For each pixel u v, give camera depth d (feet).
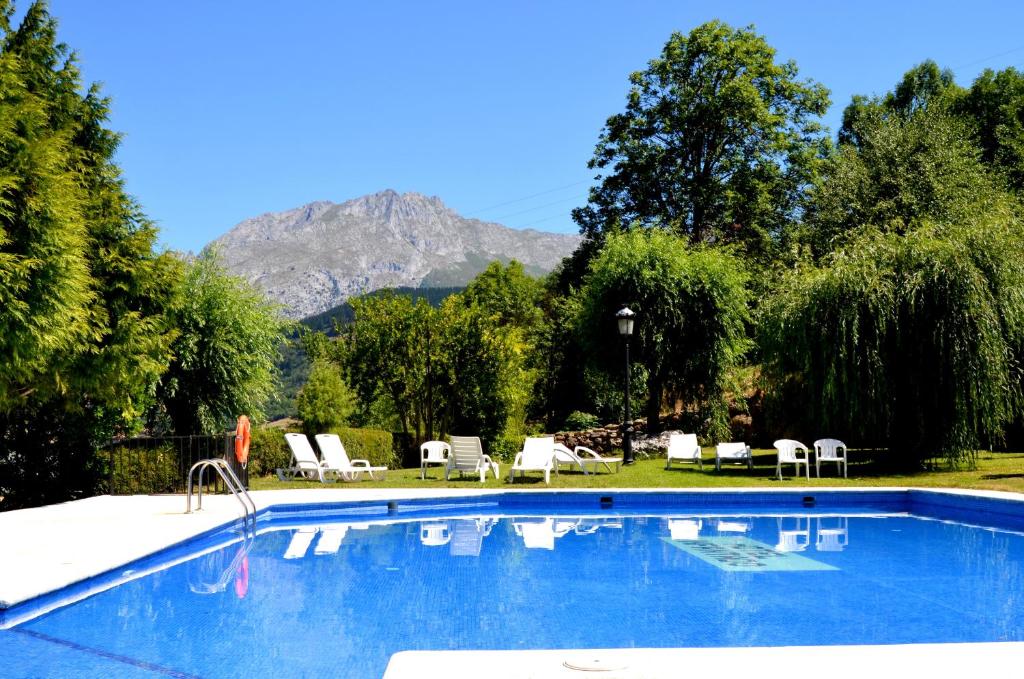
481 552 30.48
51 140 36.29
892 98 136.05
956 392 48.85
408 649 17.37
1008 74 119.14
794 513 42.29
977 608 21.38
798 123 109.70
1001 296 49.19
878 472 53.16
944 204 87.15
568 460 54.34
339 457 51.01
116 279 44.50
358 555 29.71
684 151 107.34
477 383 70.13
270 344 61.26
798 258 62.64
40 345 34.50
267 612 20.75
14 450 42.60
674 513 42.50
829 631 18.95
